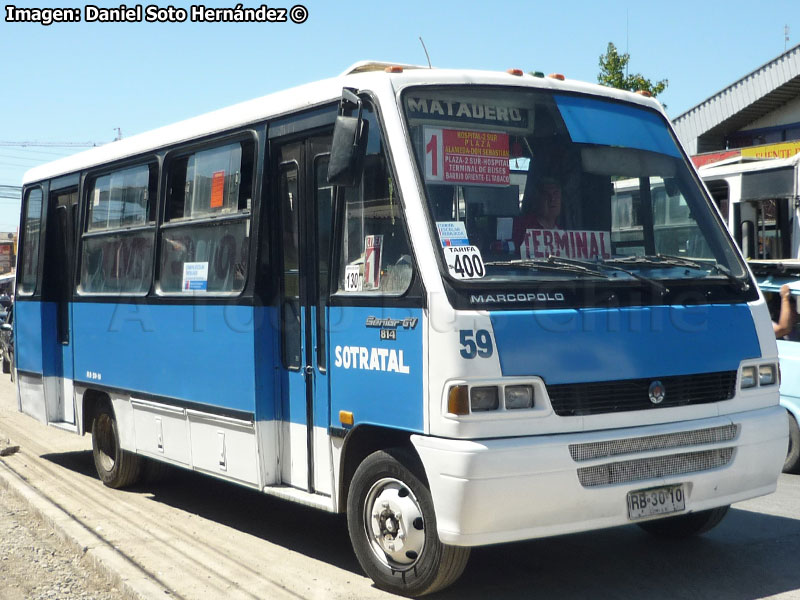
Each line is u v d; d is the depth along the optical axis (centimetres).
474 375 453
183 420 697
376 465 511
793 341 827
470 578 544
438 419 459
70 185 905
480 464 445
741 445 518
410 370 481
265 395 605
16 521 721
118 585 545
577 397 472
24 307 980
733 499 521
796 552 582
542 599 506
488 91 538
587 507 468
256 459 609
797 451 812
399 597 507
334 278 546
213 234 666
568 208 538
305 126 577
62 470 930
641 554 586
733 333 530
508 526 452
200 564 579
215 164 673
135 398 768
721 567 555
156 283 736
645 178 573
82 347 863
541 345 466
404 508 498
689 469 502
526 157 536
